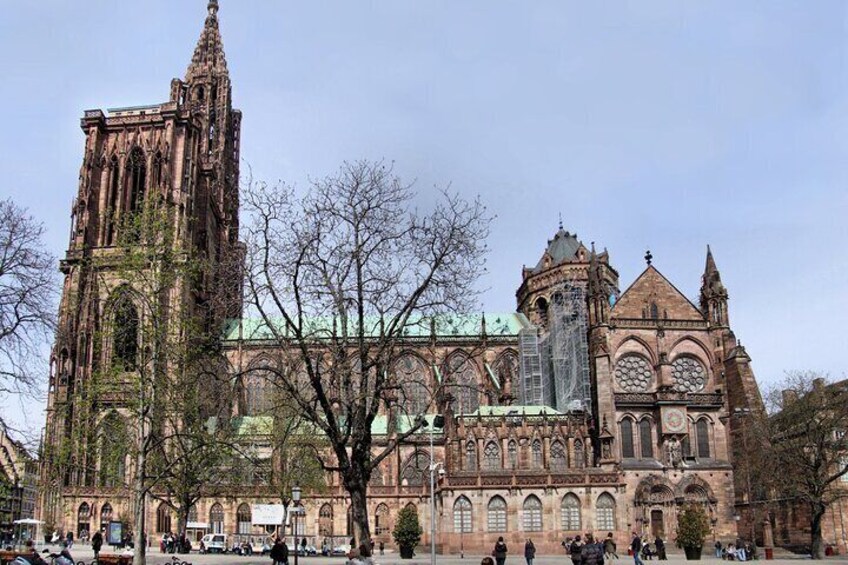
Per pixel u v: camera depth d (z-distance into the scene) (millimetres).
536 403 156375
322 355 51312
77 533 135500
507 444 136500
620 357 135625
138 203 98875
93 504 136375
